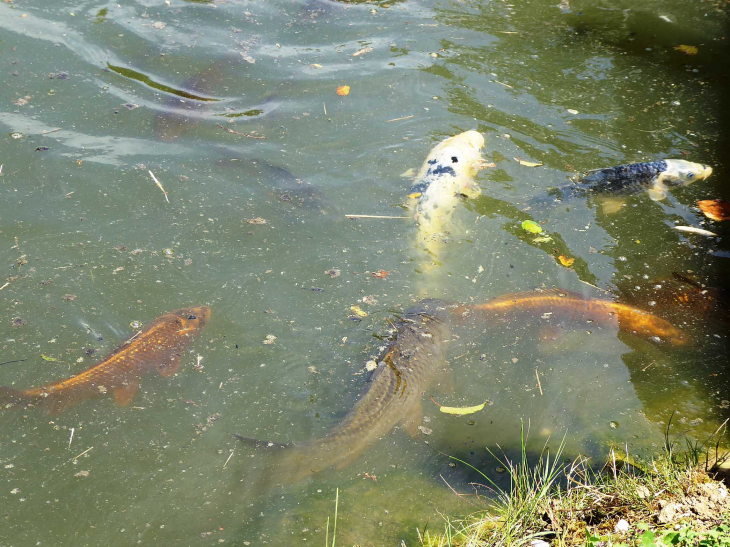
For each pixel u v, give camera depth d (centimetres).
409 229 273
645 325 250
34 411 229
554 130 307
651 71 335
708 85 328
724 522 206
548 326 250
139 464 223
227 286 256
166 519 215
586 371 242
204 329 247
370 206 280
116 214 272
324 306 253
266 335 247
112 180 281
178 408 232
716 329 249
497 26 360
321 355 243
